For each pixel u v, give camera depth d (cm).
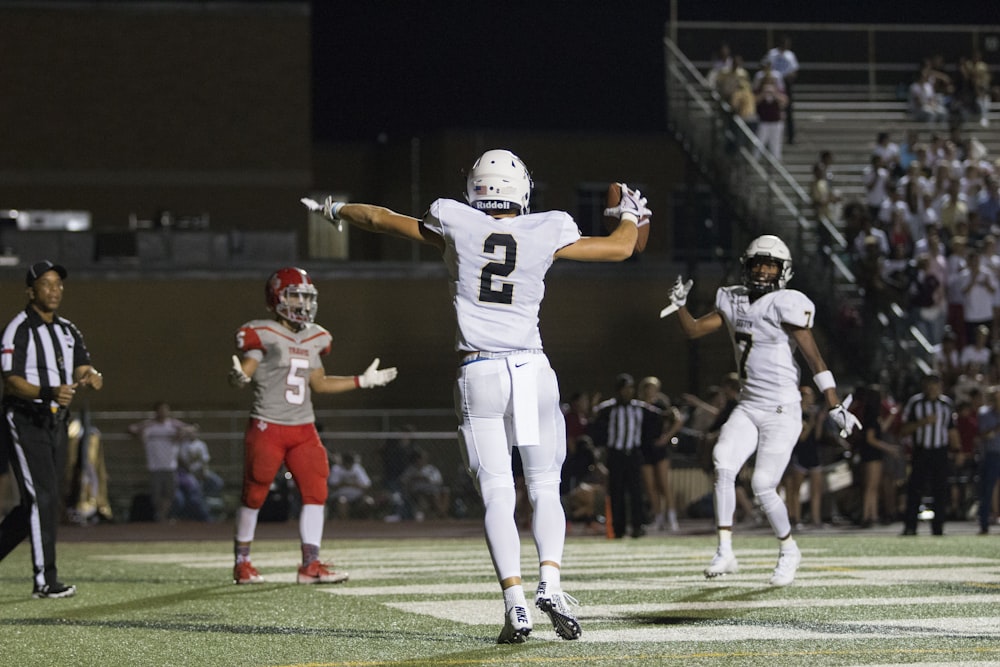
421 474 4319
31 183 6259
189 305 5494
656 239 7069
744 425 1722
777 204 4441
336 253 7281
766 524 3691
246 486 1803
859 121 5469
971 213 4684
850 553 2261
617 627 1293
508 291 1161
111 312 5431
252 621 1388
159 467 4084
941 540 2708
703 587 1658
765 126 4962
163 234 5519
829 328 4141
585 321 5781
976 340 4097
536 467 1177
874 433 3497
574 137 7094
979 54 5581
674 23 5334
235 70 6469
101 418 4275
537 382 1163
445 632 1285
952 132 5088
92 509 3975
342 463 4284
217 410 5494
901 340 3959
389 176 7650
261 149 6481
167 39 6406
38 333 1661
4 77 6259
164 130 6394
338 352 5609
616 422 3089
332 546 2758
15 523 1669
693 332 1738
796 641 1198
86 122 6328
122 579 1919
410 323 5666
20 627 1370
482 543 2848
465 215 1161
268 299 1819
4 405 1658
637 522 3083
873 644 1181
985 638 1215
